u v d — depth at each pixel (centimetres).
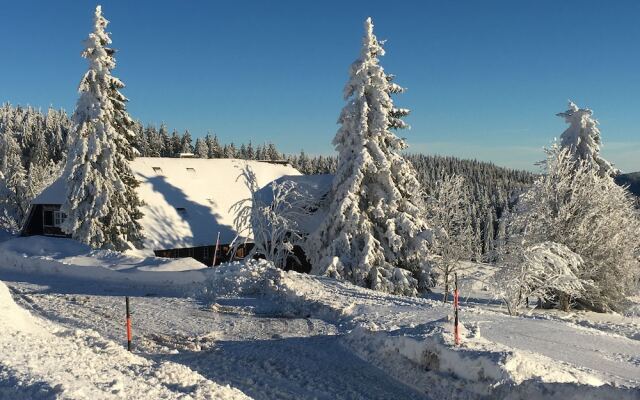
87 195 3212
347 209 2936
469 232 3919
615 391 806
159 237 3562
